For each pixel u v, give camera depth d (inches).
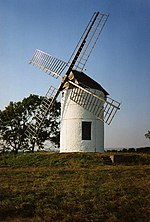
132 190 711.1
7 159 1270.9
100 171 971.3
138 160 1184.8
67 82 1418.6
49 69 1497.3
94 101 1346.0
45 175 915.4
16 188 735.7
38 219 538.9
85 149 1343.5
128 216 550.3
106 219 540.1
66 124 1386.6
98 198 641.6
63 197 654.5
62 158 1210.6
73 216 543.8
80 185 758.5
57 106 1958.7
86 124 1354.6
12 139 1982.0
